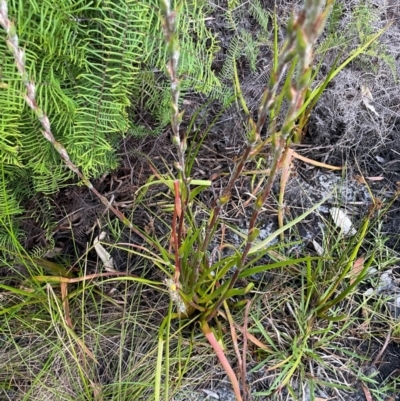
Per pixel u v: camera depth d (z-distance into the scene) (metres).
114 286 0.63
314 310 0.59
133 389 0.56
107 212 0.66
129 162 0.68
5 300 0.62
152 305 0.62
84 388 0.57
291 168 0.70
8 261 0.62
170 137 0.70
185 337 0.60
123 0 0.45
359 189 0.71
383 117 0.73
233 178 0.39
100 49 0.50
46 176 0.57
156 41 0.51
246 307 0.55
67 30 0.47
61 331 0.59
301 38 0.22
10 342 0.60
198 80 0.56
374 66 0.71
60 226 0.65
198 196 0.69
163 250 0.53
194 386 0.57
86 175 0.58
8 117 0.47
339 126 0.74
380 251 0.65
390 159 0.74
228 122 0.72
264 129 0.72
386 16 0.76
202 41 0.63
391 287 0.64
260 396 0.57
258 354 0.59
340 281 0.57
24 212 0.64
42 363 0.59
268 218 0.68
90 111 0.52
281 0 0.73
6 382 0.57
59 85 0.50
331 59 0.72
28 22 0.45
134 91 0.61
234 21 0.69
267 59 0.73
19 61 0.29
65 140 0.55
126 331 0.60
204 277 0.52
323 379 0.59
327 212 0.69
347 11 0.74
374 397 0.58
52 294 0.57
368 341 0.61
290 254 0.66
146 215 0.67
